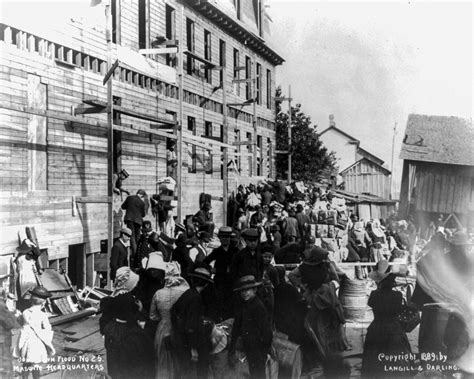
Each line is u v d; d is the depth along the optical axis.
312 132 30.62
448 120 14.66
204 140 21.52
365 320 10.95
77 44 14.34
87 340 8.89
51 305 10.82
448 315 7.69
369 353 7.27
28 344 7.51
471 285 7.81
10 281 11.03
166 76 19.80
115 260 11.65
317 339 7.70
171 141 20.66
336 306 8.06
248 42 29.95
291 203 23.81
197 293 6.77
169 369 6.63
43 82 13.04
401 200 14.82
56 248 13.25
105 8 15.49
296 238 18.86
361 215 25.83
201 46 24.08
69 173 14.09
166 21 22.38
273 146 34.34
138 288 7.42
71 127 14.16
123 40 17.41
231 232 9.21
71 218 13.93
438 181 14.58
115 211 15.77
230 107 27.58
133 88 17.61
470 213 13.95
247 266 8.02
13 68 12.02
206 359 6.75
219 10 24.77
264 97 33.16
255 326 6.70
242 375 6.94
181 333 6.64
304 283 8.09
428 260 8.14
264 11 32.38
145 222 12.95
